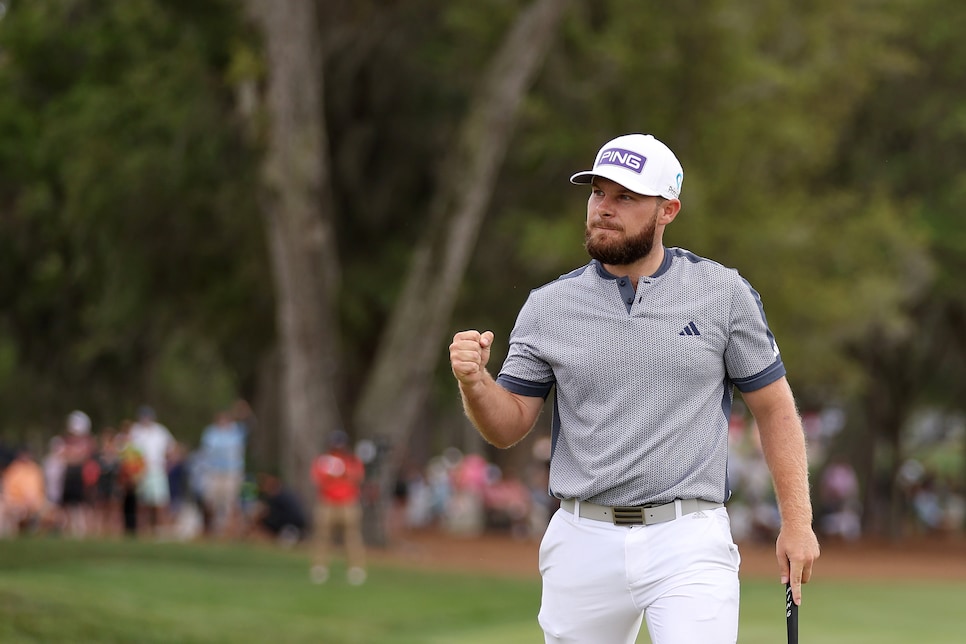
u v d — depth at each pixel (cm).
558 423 1716
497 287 9338
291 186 7625
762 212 8912
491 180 8288
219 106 8225
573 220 8475
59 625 3712
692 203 8281
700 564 1625
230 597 5356
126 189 8294
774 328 9056
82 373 12412
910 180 11688
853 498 14600
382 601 5519
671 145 8800
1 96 8862
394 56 8869
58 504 9012
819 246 9644
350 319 9338
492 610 5466
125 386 12775
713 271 1683
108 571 5769
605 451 1648
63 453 8738
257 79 7600
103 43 8231
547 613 1711
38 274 10112
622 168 1638
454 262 7956
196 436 17625
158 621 4066
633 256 1659
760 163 9138
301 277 7744
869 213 10062
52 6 8250
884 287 9569
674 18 8600
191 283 9406
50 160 8644
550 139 8612
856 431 16250
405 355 8031
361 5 8744
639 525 1644
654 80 8731
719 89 8706
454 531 12194
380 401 8050
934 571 8631
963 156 11619
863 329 9750
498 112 7819
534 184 9162
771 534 10012
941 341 14088
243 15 7612
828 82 9688
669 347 1644
